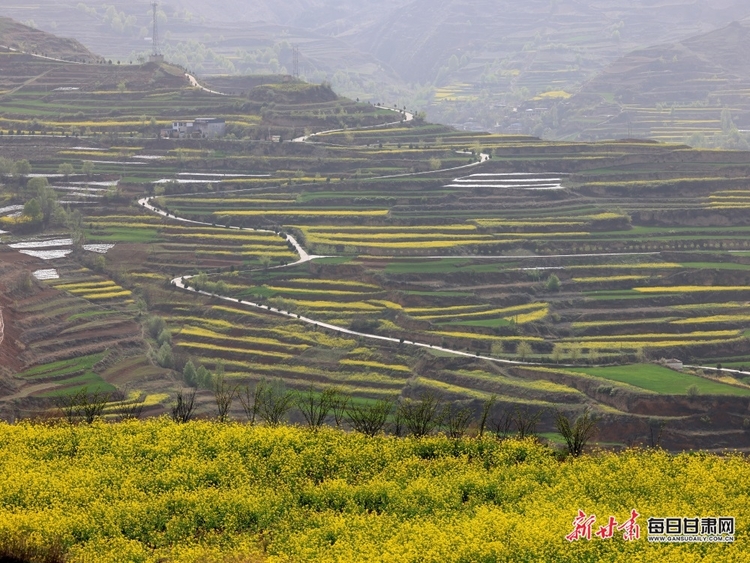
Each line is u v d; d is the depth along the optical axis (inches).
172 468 2455.7
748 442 4832.7
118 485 2357.3
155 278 7741.1
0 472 2407.7
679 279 7819.9
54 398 4995.1
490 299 7347.4
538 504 2197.3
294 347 6368.1
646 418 4955.7
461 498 2333.9
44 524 2049.7
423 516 2174.0
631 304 7381.9
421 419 2992.1
